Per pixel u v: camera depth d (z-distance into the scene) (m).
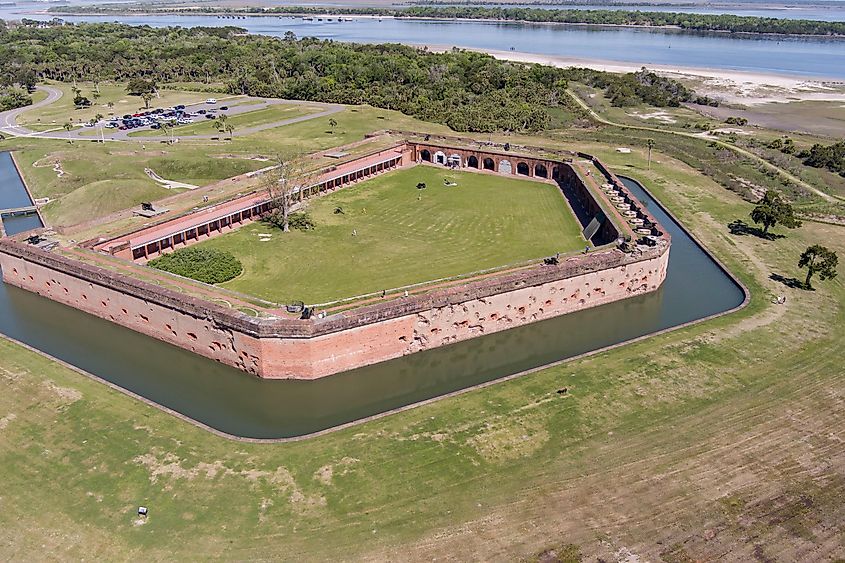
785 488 53.94
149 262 91.56
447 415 63.53
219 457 57.81
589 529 50.12
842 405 64.62
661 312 86.94
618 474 55.62
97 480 55.00
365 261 96.12
